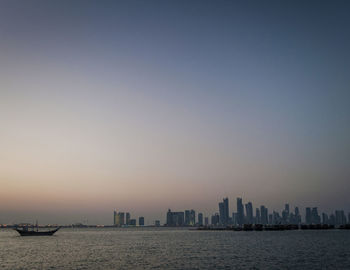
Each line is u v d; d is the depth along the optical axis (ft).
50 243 570.46
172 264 275.80
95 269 253.44
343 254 338.34
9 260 310.86
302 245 462.19
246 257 319.47
